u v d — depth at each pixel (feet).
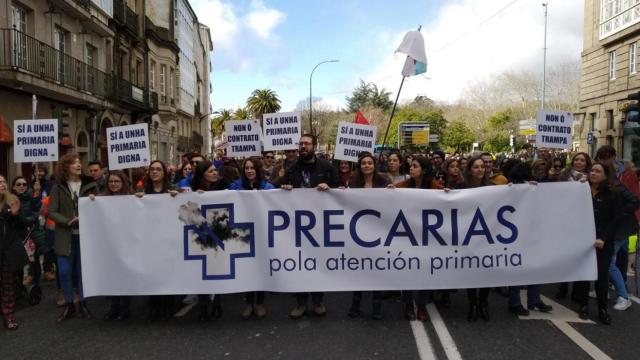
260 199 19.34
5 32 51.67
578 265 19.43
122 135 22.49
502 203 19.43
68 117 68.74
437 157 42.83
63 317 20.12
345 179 28.78
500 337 17.54
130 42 98.89
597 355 15.90
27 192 25.91
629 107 37.06
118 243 19.42
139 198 19.40
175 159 143.33
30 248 24.09
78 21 72.38
